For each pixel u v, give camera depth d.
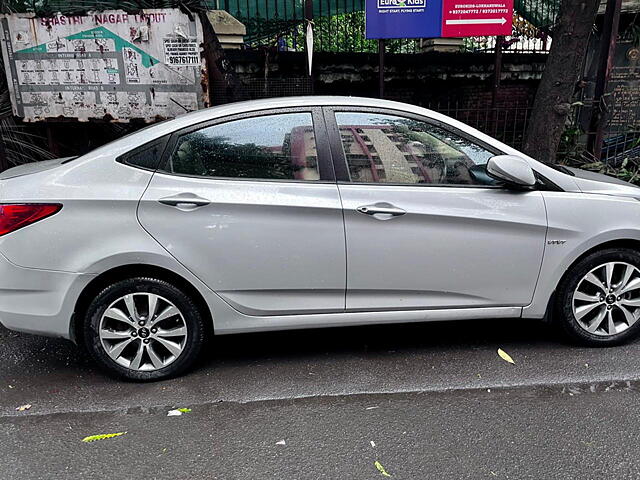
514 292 3.40
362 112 3.30
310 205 3.10
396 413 2.93
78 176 3.05
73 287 3.03
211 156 3.16
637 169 6.76
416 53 8.30
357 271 3.22
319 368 3.43
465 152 3.34
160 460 2.59
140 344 3.22
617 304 3.53
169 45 5.17
